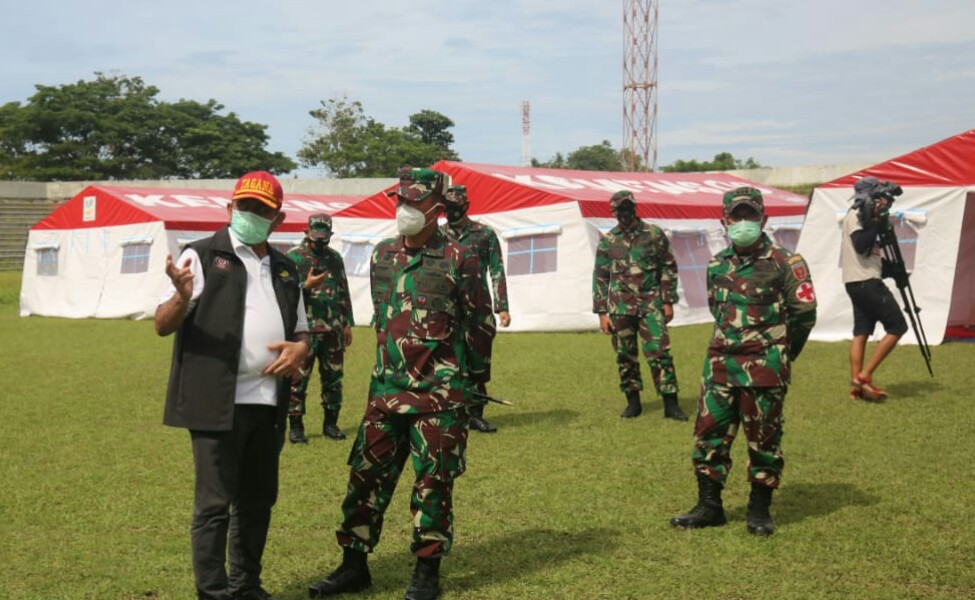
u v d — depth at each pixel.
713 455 5.45
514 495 6.21
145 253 23.34
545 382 11.29
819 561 4.85
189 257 4.12
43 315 25.39
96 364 13.94
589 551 5.05
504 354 14.21
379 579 4.70
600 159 93.69
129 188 25.77
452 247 4.48
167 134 64.50
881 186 9.43
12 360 14.51
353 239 21.16
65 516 5.89
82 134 62.91
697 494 6.18
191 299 4.07
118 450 7.91
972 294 16.08
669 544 5.16
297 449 7.89
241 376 4.14
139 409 9.98
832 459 7.07
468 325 4.48
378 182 46.31
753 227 5.26
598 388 10.79
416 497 4.39
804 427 8.26
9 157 61.16
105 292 24.08
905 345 14.02
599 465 7.03
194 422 4.02
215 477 4.06
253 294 4.20
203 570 4.03
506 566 4.84
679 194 22.23
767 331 5.30
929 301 14.17
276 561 5.01
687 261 19.41
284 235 24.91
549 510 5.85
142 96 65.44
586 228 17.64
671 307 8.98
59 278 25.28
